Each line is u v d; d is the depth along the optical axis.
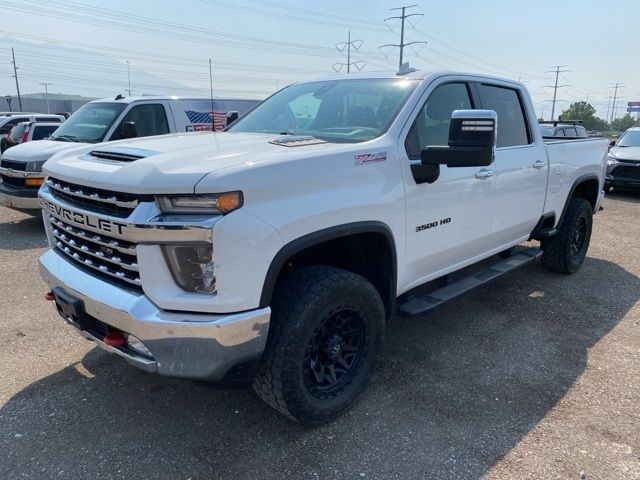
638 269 6.15
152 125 8.59
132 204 2.38
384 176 3.03
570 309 4.81
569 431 2.96
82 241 2.77
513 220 4.45
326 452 2.74
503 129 4.36
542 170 4.73
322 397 2.88
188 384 3.37
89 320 2.73
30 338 3.96
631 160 11.84
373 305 3.01
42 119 17.88
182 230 2.27
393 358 3.79
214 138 3.24
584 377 3.57
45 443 2.77
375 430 2.93
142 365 2.47
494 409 3.16
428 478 2.57
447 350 3.94
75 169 2.74
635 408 3.20
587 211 5.75
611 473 2.62
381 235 3.05
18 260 6.06
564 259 5.59
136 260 2.43
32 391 3.25
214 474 2.56
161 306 2.37
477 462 2.69
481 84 4.13
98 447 2.75
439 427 2.97
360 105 3.54
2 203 7.68
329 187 2.70
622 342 4.13
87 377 3.43
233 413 3.07
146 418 3.00
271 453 2.72
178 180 2.28
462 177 3.65
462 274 4.58
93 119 8.49
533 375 3.58
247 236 2.32
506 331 4.30
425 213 3.37
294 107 3.88
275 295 2.69
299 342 2.61
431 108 3.55
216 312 2.34
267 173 2.42
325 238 2.65
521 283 5.53
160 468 2.60
